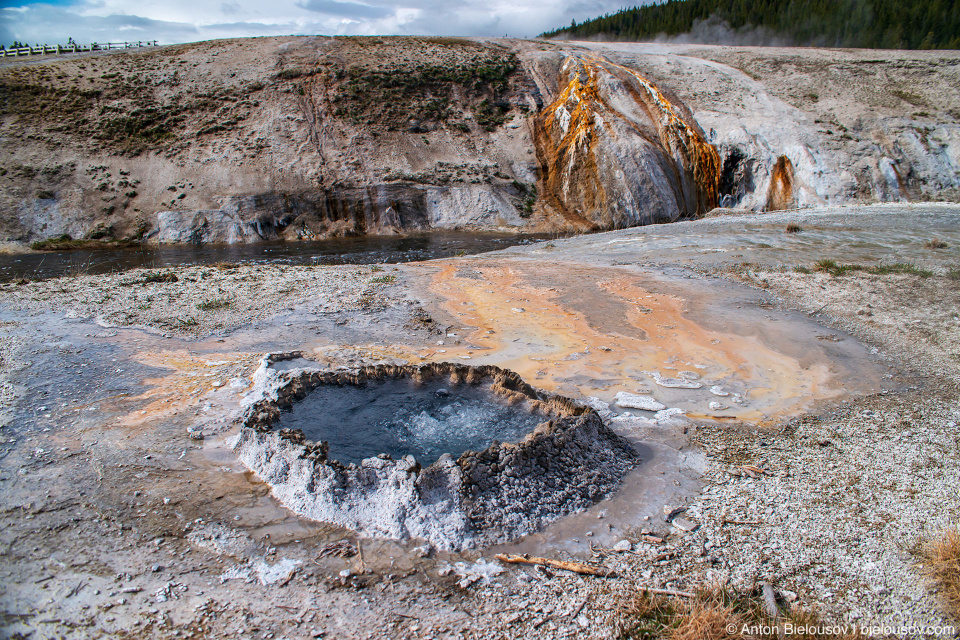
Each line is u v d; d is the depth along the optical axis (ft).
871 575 13.94
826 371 28.27
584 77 112.88
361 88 106.42
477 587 13.71
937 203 87.25
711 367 28.71
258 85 102.37
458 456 18.61
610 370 28.02
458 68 117.70
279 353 26.73
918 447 20.38
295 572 13.97
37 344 28.04
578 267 52.80
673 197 95.09
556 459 18.04
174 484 17.35
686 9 263.08
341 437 19.75
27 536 14.67
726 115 106.11
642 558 14.75
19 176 78.84
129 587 13.20
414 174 95.14
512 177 100.27
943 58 127.95
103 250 73.00
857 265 48.11
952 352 29.96
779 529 15.83
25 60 109.19
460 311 37.50
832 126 103.24
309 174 89.45
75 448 19.03
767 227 71.41
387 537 15.38
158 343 29.58
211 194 83.35
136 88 98.89
